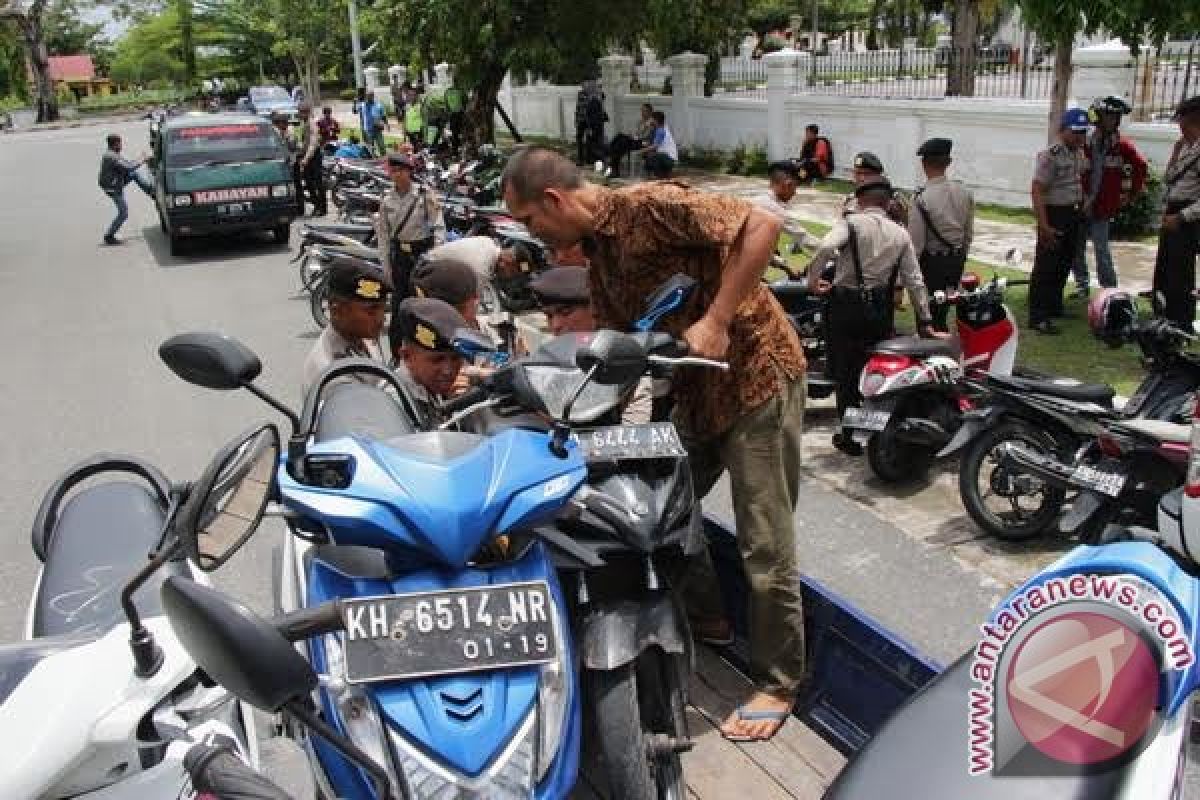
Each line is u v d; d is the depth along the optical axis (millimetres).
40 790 2059
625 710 2873
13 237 17719
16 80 67938
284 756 3568
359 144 19766
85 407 8195
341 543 2406
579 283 4211
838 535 5469
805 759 3328
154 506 3471
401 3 19609
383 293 4059
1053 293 8641
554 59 20516
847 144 17062
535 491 2469
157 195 16375
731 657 3873
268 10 58188
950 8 28094
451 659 2268
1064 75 8656
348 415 3234
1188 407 5055
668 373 3059
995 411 5199
